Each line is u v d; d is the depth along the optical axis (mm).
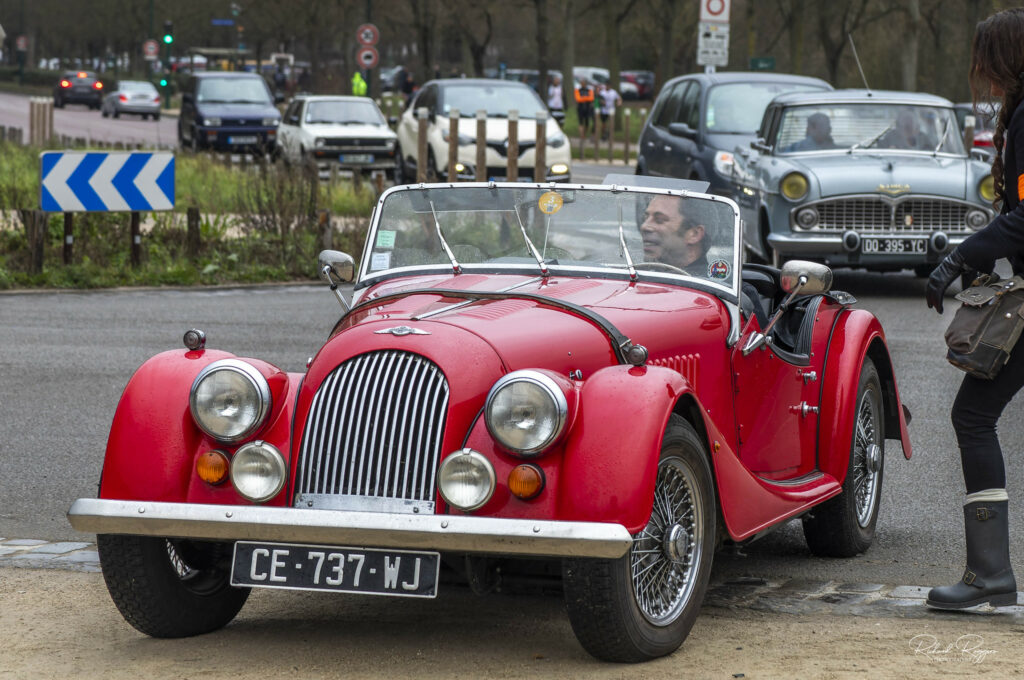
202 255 34531
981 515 10539
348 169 56062
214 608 10109
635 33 134250
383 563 8922
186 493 9461
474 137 45719
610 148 74062
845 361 12422
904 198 28984
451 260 11672
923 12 110000
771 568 12164
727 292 11398
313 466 9250
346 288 32562
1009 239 10000
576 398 8930
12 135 67375
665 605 9430
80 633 10133
